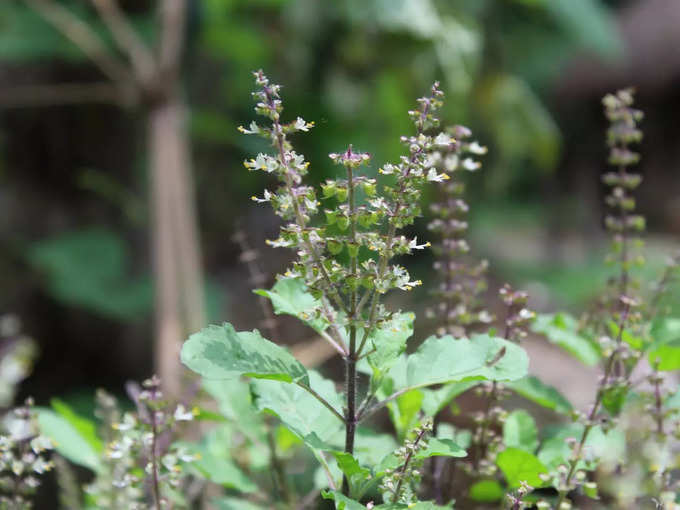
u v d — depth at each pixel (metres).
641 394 1.23
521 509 1.06
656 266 4.85
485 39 5.96
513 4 6.15
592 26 5.77
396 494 0.97
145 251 6.92
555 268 9.67
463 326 1.45
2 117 6.77
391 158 5.52
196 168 7.23
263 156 0.96
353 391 1.01
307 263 0.96
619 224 1.49
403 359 1.28
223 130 4.68
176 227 3.19
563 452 1.25
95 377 6.94
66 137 6.87
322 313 1.02
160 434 1.14
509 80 6.23
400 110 5.32
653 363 1.22
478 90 6.04
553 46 7.48
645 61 13.08
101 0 3.88
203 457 1.28
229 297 6.55
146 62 3.78
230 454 1.51
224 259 7.48
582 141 13.52
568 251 11.17
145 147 6.85
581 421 1.15
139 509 1.18
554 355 3.58
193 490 1.51
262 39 5.47
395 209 0.95
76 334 6.87
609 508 1.31
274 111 0.96
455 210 1.40
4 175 6.91
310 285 0.96
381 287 0.95
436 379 1.03
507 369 1.02
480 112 6.21
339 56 5.21
